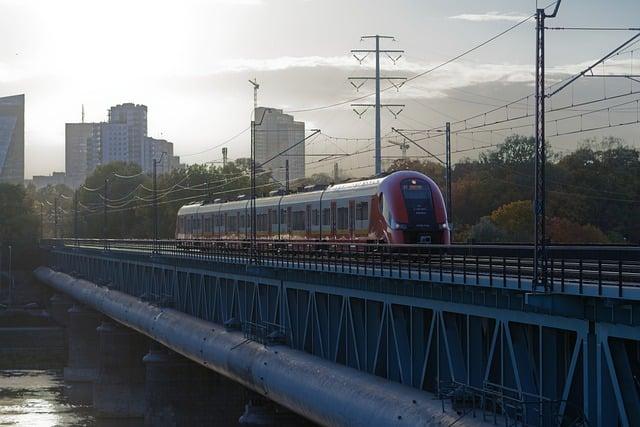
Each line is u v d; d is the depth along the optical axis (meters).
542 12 39.03
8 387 140.38
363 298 54.88
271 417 74.69
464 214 144.50
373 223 74.38
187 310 98.06
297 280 65.81
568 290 36.06
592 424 35.56
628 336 33.69
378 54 106.25
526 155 153.62
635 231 128.25
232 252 82.00
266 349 66.94
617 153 135.75
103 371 122.75
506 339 41.03
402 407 46.00
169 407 98.38
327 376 55.47
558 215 126.69
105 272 151.12
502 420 40.34
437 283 45.59
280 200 95.75
